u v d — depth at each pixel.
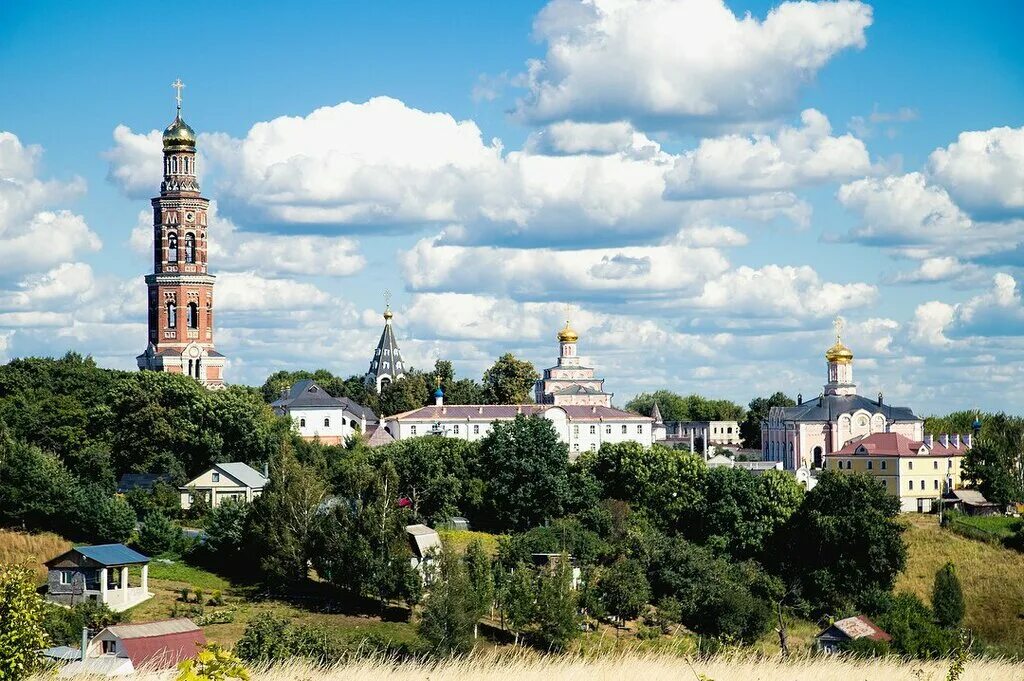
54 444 189.25
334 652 88.81
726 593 132.25
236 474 178.50
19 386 196.75
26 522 152.12
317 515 142.12
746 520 171.38
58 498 151.88
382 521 136.12
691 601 136.25
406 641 107.94
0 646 51.66
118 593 126.69
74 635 98.69
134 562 128.88
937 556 173.00
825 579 152.75
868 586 154.38
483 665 50.28
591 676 48.50
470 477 189.50
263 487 156.88
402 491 184.75
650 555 150.12
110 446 187.25
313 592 136.88
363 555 131.62
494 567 146.25
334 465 194.38
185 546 149.25
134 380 194.75
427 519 182.00
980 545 178.12
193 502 171.12
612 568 140.50
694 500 178.25
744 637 128.25
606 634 124.00
